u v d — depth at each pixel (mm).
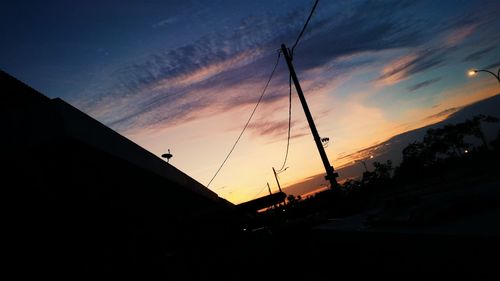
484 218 7867
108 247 8031
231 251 16719
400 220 9859
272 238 19672
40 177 5379
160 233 12523
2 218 5547
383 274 7914
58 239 6391
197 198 14312
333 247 12852
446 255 6289
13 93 6391
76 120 4695
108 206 8219
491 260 5363
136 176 7453
